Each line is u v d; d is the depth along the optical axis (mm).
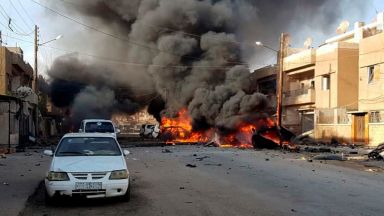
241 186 11125
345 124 35750
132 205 8555
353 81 38375
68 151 9617
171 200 9062
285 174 13891
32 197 9578
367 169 15555
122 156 9477
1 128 25188
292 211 7945
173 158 20344
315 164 17438
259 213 7758
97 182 8422
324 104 40125
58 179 8383
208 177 13016
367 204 8680
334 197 9492
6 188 10711
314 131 39750
